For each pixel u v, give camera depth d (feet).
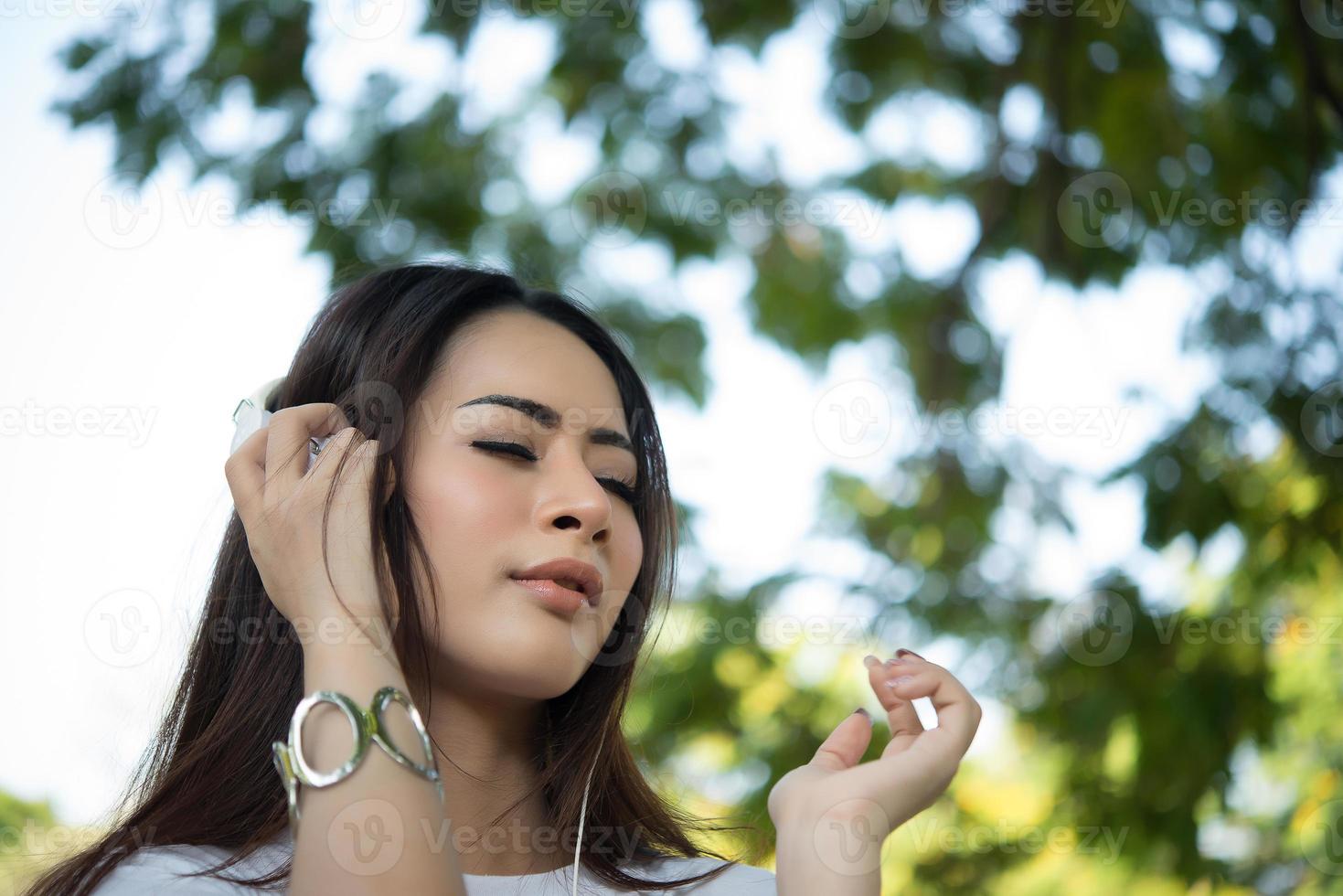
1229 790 13.05
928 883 13.65
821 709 13.28
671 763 12.72
